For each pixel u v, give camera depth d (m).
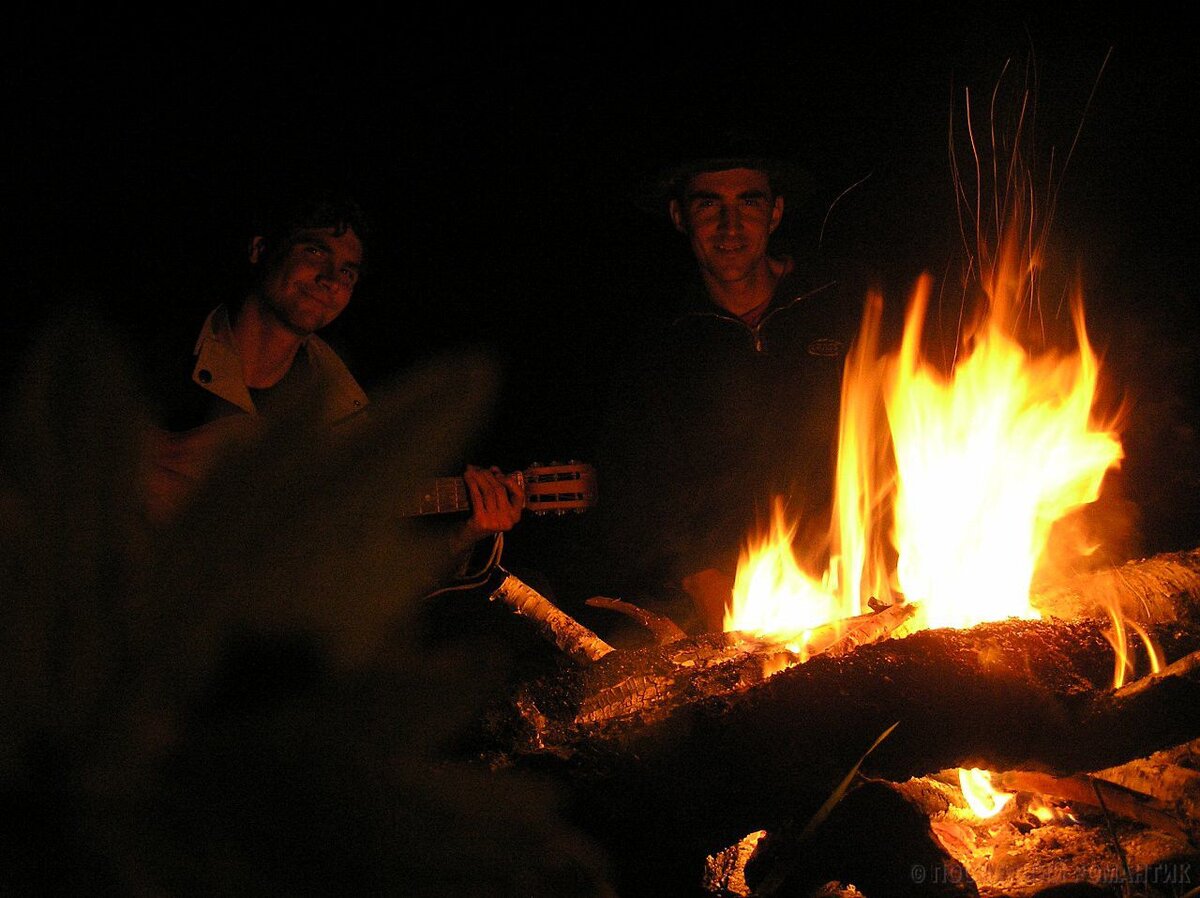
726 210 3.59
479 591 3.24
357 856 2.02
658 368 3.76
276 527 2.88
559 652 2.73
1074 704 1.98
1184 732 1.96
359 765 2.17
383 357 4.71
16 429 2.86
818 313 3.72
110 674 2.47
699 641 2.42
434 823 2.04
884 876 1.88
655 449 3.71
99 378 3.01
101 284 4.36
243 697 2.52
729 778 1.95
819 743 1.94
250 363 3.23
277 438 3.09
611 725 2.07
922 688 1.96
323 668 2.60
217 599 2.70
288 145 4.55
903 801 1.94
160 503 2.86
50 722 2.31
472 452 4.62
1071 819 2.28
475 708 2.32
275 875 2.01
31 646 2.48
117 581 2.67
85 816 2.09
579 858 1.95
